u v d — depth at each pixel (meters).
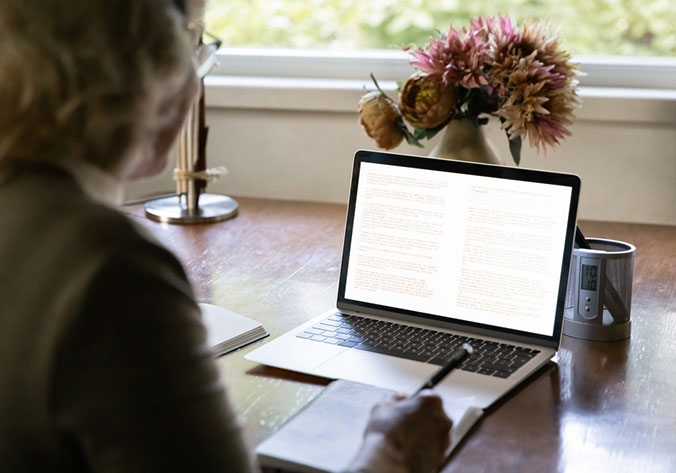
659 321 1.27
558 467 0.85
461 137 1.47
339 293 1.26
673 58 2.10
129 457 0.59
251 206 1.95
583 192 1.93
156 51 0.68
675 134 1.87
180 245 1.64
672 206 1.90
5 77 0.64
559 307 1.13
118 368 0.58
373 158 1.26
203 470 0.60
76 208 0.63
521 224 1.17
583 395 1.02
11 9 0.64
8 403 0.60
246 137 2.07
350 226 1.27
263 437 0.90
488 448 0.89
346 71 2.18
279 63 2.21
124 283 0.60
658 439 0.92
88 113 0.65
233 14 2.35
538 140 1.40
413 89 1.44
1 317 0.61
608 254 1.17
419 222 1.23
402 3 2.35
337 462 0.82
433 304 1.21
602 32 2.23
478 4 2.33
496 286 1.17
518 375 1.05
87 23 0.64
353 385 1.00
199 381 0.62
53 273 0.60
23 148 0.66
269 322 1.25
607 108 1.87
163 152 0.79
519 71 1.37
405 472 0.79
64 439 0.60
